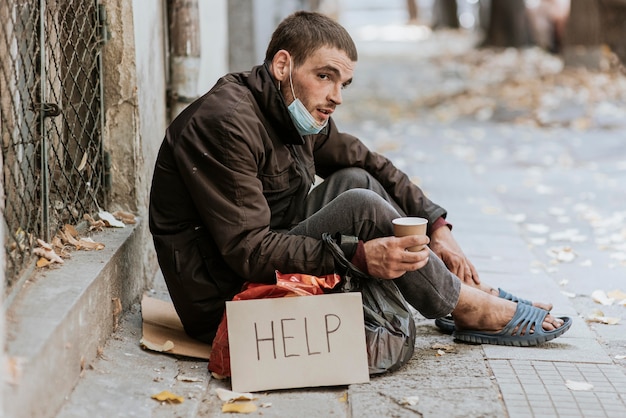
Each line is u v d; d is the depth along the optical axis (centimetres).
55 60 419
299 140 405
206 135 385
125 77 482
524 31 2258
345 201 392
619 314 494
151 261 531
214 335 416
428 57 2338
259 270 387
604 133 1125
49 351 323
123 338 420
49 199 422
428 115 1334
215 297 407
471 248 630
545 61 1933
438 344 433
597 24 1502
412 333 402
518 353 421
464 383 385
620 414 357
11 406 286
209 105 391
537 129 1173
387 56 2431
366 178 446
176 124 401
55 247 410
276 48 398
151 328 430
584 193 826
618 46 1509
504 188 851
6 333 321
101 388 362
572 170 932
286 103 398
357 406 361
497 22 2273
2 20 350
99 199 484
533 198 809
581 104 1273
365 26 4003
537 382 387
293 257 385
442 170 940
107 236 452
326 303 385
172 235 407
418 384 384
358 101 1509
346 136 465
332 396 377
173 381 385
